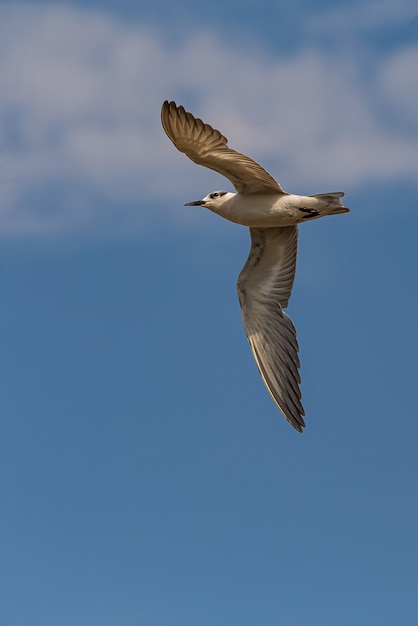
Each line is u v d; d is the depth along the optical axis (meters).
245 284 18.08
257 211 16.25
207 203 16.75
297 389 17.56
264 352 17.86
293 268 17.86
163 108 14.52
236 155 15.25
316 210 16.06
